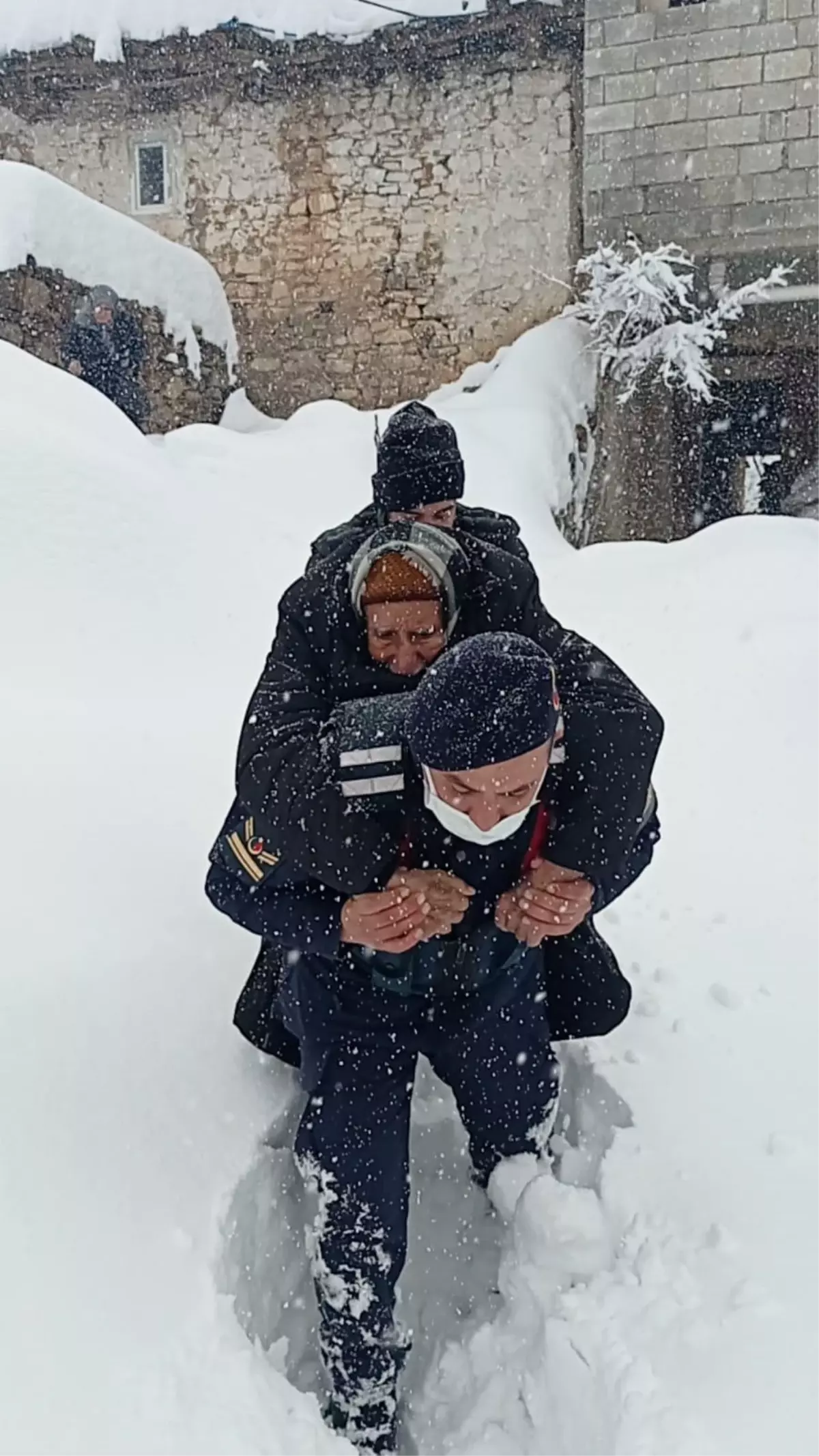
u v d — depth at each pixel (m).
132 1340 1.54
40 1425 1.38
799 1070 2.15
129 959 2.27
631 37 11.34
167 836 2.85
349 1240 1.77
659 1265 1.75
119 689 4.19
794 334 11.36
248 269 13.41
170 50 12.72
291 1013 1.92
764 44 10.92
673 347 10.84
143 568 5.08
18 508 4.98
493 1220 2.14
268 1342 1.84
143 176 13.55
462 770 1.56
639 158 11.52
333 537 2.12
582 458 11.04
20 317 8.88
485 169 12.49
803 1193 1.84
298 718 1.77
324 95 12.83
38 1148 1.75
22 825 2.69
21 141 13.72
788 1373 1.52
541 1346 1.75
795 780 3.62
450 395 12.09
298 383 13.49
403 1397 1.89
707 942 2.64
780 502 12.38
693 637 5.20
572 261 12.34
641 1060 2.18
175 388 11.17
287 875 1.79
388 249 12.95
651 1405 1.52
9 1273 1.55
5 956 2.16
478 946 1.83
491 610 1.86
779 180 11.08
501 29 11.91
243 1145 1.92
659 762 3.85
